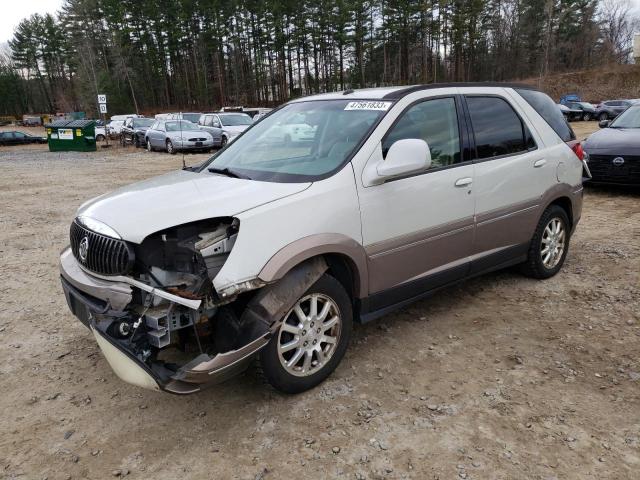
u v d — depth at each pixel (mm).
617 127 9672
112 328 2752
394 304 3740
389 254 3543
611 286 4887
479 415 3025
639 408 3053
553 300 4621
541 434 2848
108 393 3383
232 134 21750
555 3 70875
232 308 2977
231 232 2879
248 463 2693
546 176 4734
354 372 3514
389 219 3498
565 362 3582
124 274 2840
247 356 2809
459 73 63500
